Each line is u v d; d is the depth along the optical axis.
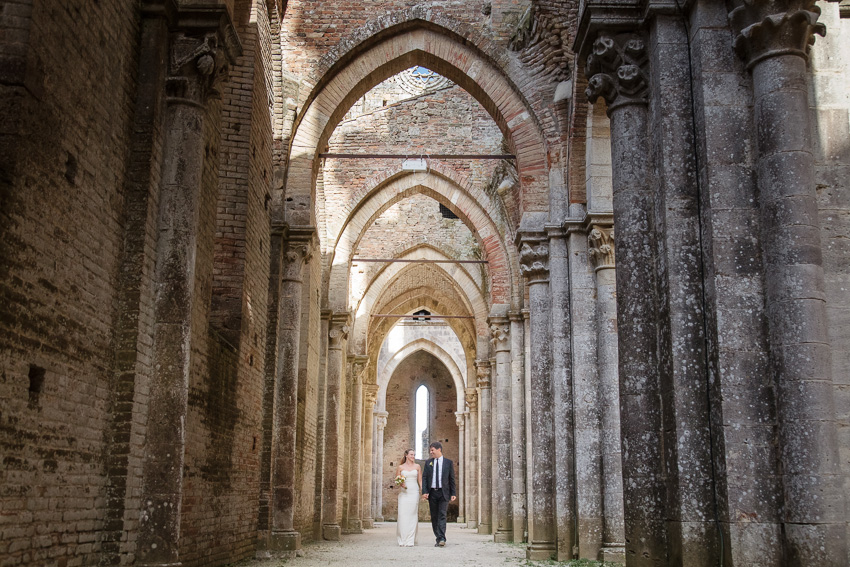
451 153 24.39
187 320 8.28
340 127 24.59
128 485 7.55
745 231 7.39
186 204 8.41
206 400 9.84
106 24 7.38
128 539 7.55
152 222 8.17
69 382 6.70
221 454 10.72
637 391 8.17
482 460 29.95
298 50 16.69
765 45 7.43
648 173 8.45
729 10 7.79
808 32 7.36
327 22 16.78
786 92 7.30
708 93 7.65
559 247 15.25
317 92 16.81
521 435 22.05
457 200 24.36
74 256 6.78
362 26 16.72
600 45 8.63
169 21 8.52
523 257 15.97
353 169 24.23
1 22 6.02
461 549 18.58
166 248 8.30
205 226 9.34
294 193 16.61
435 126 24.58
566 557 14.38
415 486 19.91
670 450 7.59
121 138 7.80
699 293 7.63
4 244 5.65
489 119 24.58
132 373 7.70
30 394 6.05
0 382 5.60
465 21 16.62
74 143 6.75
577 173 15.12
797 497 6.73
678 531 7.33
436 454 20.16
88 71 7.00
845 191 7.50
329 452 23.47
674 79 8.05
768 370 7.14
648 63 8.55
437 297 35.88
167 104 8.55
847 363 7.22
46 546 6.29
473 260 26.89
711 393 7.33
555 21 15.44
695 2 7.91
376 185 24.11
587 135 14.80
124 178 7.90
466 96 24.69
